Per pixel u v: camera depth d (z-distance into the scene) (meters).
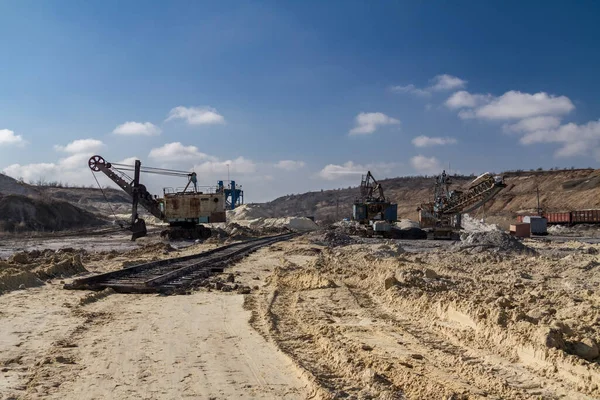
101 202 150.75
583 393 6.84
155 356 9.09
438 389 6.95
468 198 51.41
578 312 10.93
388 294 14.75
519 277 19.17
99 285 17.09
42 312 13.02
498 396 6.87
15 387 7.43
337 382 7.59
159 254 35.00
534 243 45.00
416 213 141.12
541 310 10.91
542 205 116.88
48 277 20.16
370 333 10.55
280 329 11.33
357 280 18.88
